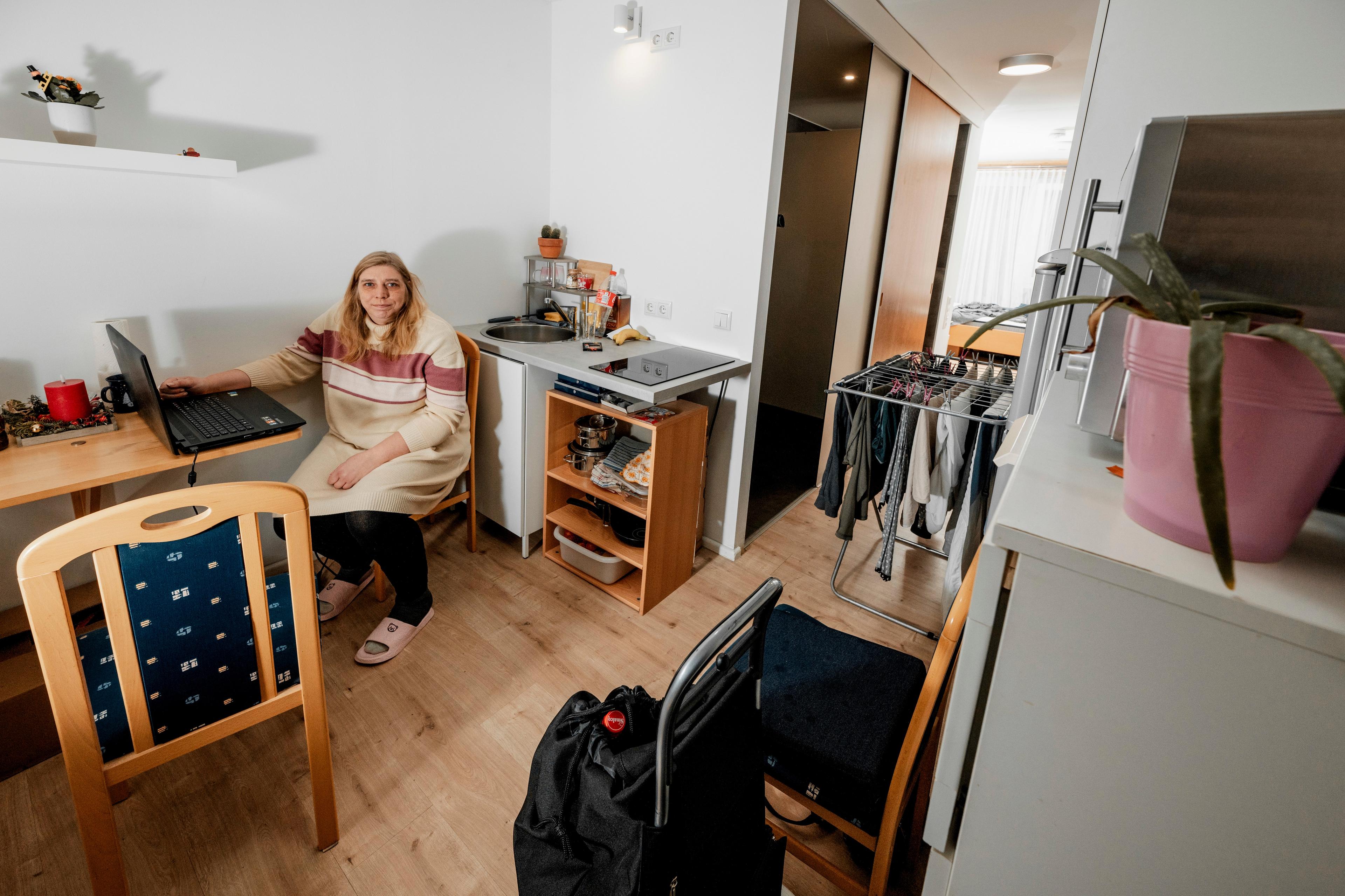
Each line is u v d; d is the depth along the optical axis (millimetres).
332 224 2223
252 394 1918
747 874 1022
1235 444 500
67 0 1587
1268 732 499
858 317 3201
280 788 1490
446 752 1605
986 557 599
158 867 1300
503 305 2879
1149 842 576
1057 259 1437
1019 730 610
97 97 1564
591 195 2760
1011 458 883
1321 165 620
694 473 2248
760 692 1013
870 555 2721
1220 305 536
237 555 1097
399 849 1365
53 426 1562
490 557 2498
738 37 2158
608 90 2584
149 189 1804
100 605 1868
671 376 2096
